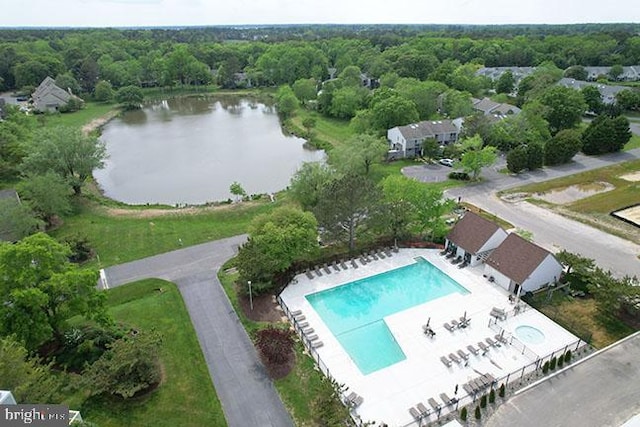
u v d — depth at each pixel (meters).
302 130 106.50
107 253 51.06
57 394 27.61
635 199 61.97
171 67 155.38
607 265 46.47
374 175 73.81
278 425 29.14
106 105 134.12
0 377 25.02
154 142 100.50
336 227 46.53
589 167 75.38
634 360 33.66
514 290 42.44
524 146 76.25
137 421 29.17
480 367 33.84
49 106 120.56
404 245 51.16
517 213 58.84
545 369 32.97
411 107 92.00
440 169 76.50
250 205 63.62
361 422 29.08
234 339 37.03
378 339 37.62
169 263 48.88
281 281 44.47
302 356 35.22
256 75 160.00
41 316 31.53
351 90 113.81
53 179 56.69
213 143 99.81
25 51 163.62
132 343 31.42
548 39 196.25
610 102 117.12
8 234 47.47
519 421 28.94
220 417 29.72
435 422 29.19
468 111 99.12
